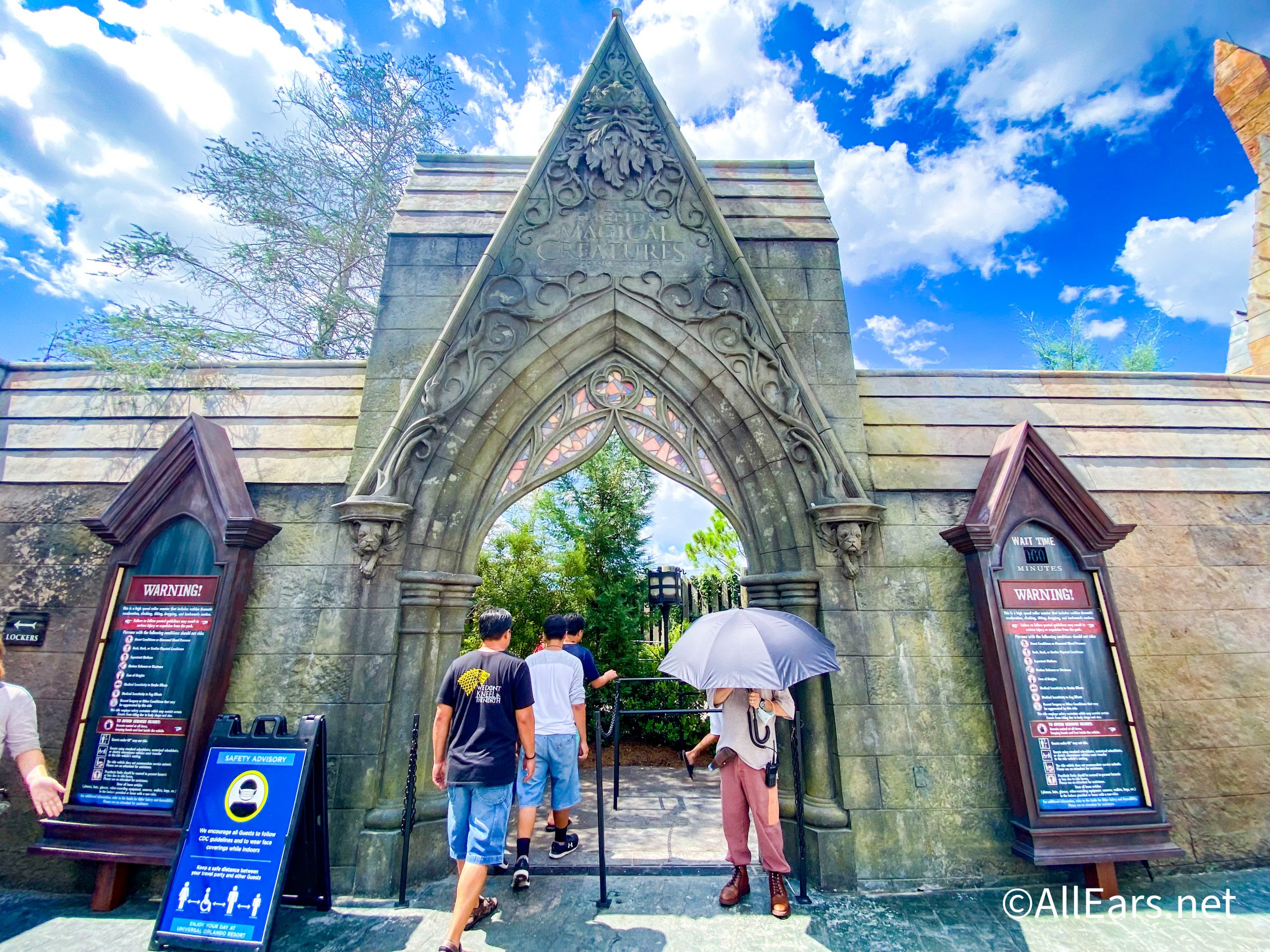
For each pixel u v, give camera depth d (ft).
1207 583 15.35
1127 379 18.38
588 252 17.30
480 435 15.90
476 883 9.84
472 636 27.45
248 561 14.15
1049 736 12.67
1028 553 13.92
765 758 11.81
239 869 10.80
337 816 12.93
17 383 17.29
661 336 16.63
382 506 14.29
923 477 15.72
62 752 12.84
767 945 10.53
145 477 13.91
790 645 10.92
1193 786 13.78
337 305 31.37
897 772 13.41
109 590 13.41
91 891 12.67
